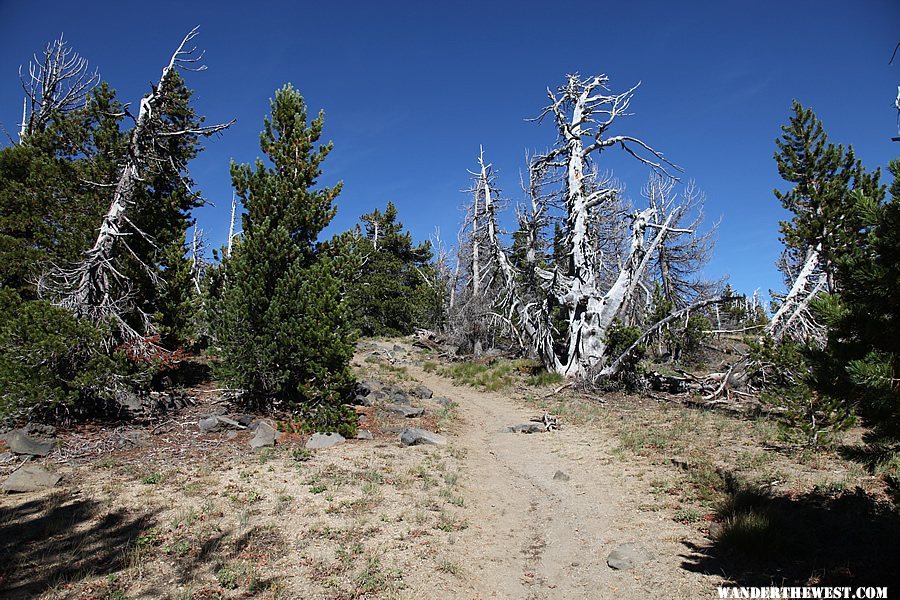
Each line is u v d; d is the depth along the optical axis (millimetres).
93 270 12133
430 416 14789
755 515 6355
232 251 13680
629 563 5855
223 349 12336
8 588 4746
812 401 9453
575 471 9680
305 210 13883
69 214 13625
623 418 14445
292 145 14281
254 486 7938
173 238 15562
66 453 9211
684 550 6141
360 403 14961
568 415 15336
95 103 15641
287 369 12477
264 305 12328
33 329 9828
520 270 29094
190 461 9102
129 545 5758
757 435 11531
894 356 4387
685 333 25656
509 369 26031
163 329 13898
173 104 14164
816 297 5031
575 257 23219
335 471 8883
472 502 8102
